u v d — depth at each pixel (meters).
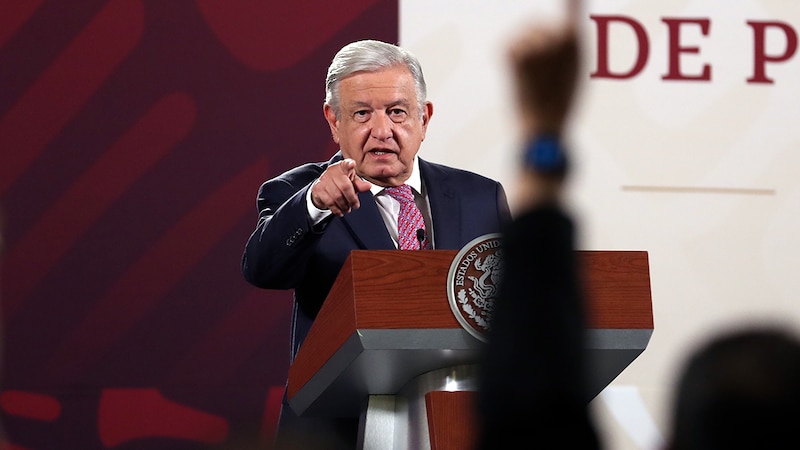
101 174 13.80
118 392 13.52
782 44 14.98
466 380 5.61
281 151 14.13
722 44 14.88
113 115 13.89
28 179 13.67
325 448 2.93
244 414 13.66
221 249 13.90
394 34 14.42
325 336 5.88
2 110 13.73
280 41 14.26
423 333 5.37
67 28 13.91
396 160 8.44
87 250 13.66
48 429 13.37
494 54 14.42
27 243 13.59
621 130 14.58
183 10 14.12
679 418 2.39
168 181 13.90
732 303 14.48
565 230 2.91
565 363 2.84
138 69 13.98
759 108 14.80
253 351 13.80
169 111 13.99
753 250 14.58
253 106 14.14
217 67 14.12
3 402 13.34
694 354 2.39
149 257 13.77
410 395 5.83
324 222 7.21
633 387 13.91
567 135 2.94
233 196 13.99
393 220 8.54
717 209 14.59
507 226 2.94
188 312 13.75
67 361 13.49
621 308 5.62
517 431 2.82
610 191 14.48
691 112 14.72
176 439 13.54
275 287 7.75
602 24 14.70
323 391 6.08
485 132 14.34
